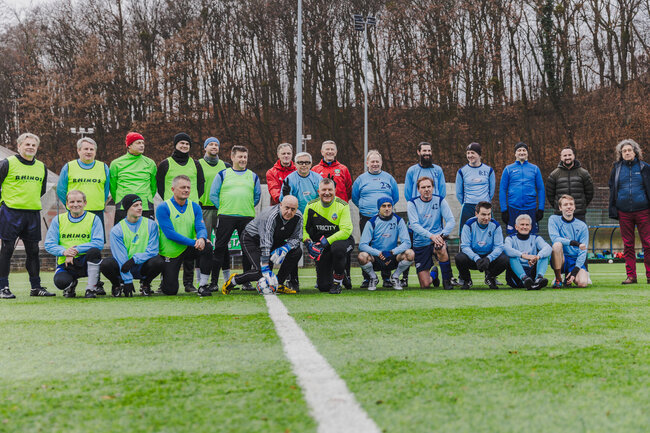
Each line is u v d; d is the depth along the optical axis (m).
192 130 39.88
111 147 38.94
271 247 5.75
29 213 5.77
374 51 38.03
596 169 32.59
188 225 5.64
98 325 3.50
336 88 39.94
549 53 33.16
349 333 3.10
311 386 2.00
